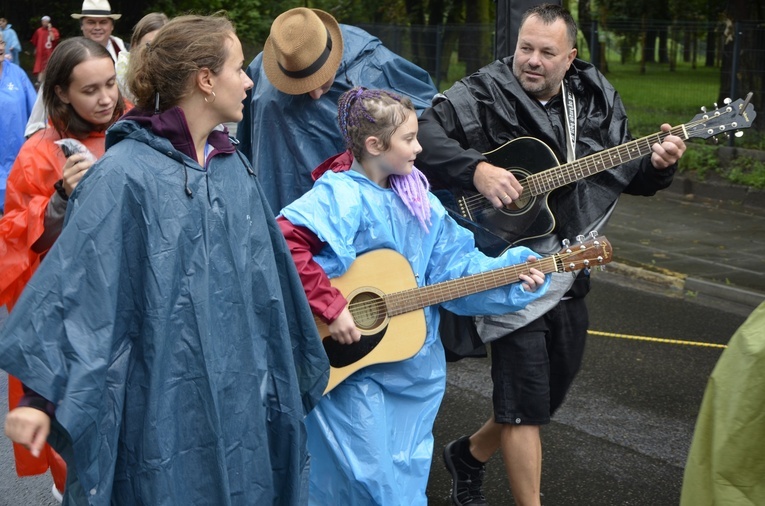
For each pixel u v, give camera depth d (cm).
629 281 838
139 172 233
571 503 412
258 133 421
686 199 1162
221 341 245
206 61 240
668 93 1385
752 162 1163
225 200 247
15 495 416
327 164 337
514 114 361
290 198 421
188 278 238
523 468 354
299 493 265
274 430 262
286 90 405
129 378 236
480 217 367
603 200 369
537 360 352
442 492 420
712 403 222
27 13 2548
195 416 241
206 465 243
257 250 255
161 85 241
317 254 312
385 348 316
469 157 346
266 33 2342
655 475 442
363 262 315
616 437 485
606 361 607
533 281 325
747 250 923
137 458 237
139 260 233
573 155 363
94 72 332
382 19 2206
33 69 2292
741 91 1254
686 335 672
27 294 223
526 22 358
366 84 421
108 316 226
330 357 310
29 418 221
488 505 402
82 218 227
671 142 351
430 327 330
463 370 591
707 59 1370
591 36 1442
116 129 238
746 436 212
